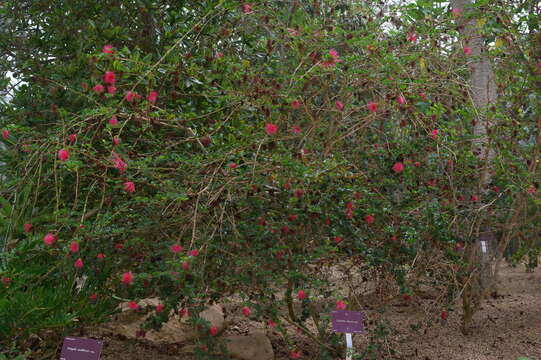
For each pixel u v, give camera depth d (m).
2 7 4.45
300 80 2.67
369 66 2.84
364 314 3.34
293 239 2.76
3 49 4.18
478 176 3.45
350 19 3.76
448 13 3.34
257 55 3.71
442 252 3.36
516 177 3.32
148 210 2.71
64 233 2.66
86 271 2.85
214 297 2.89
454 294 3.44
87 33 3.59
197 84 3.25
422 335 3.56
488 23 3.42
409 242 2.92
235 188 2.65
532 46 3.44
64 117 2.98
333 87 3.21
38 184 2.70
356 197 2.77
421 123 2.92
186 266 2.26
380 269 3.06
